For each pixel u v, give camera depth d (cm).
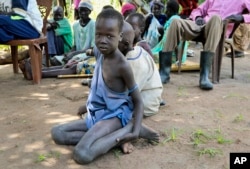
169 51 423
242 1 499
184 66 502
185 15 632
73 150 253
